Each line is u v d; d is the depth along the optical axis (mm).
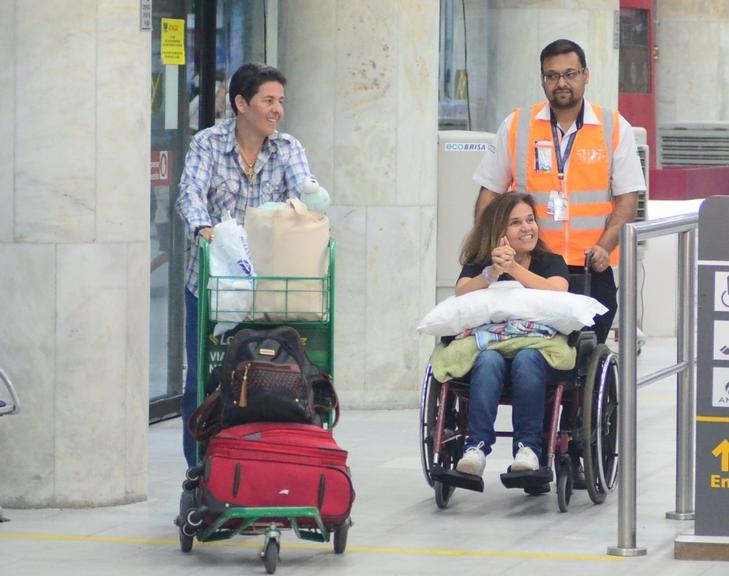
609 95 43438
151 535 21922
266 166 23578
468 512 23719
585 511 23859
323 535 20188
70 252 23000
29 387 23156
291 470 19781
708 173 53438
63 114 22844
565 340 23391
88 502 23469
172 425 32094
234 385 20203
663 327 46812
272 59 36125
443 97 42000
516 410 23125
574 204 25500
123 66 23141
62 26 22750
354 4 32781
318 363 21422
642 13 61469
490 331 23422
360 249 33219
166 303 32719
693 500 23453
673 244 46656
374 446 29531
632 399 20750
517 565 20281
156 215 32219
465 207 35188
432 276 34062
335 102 32969
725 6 71312
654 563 20422
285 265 20891
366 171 33094
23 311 23047
